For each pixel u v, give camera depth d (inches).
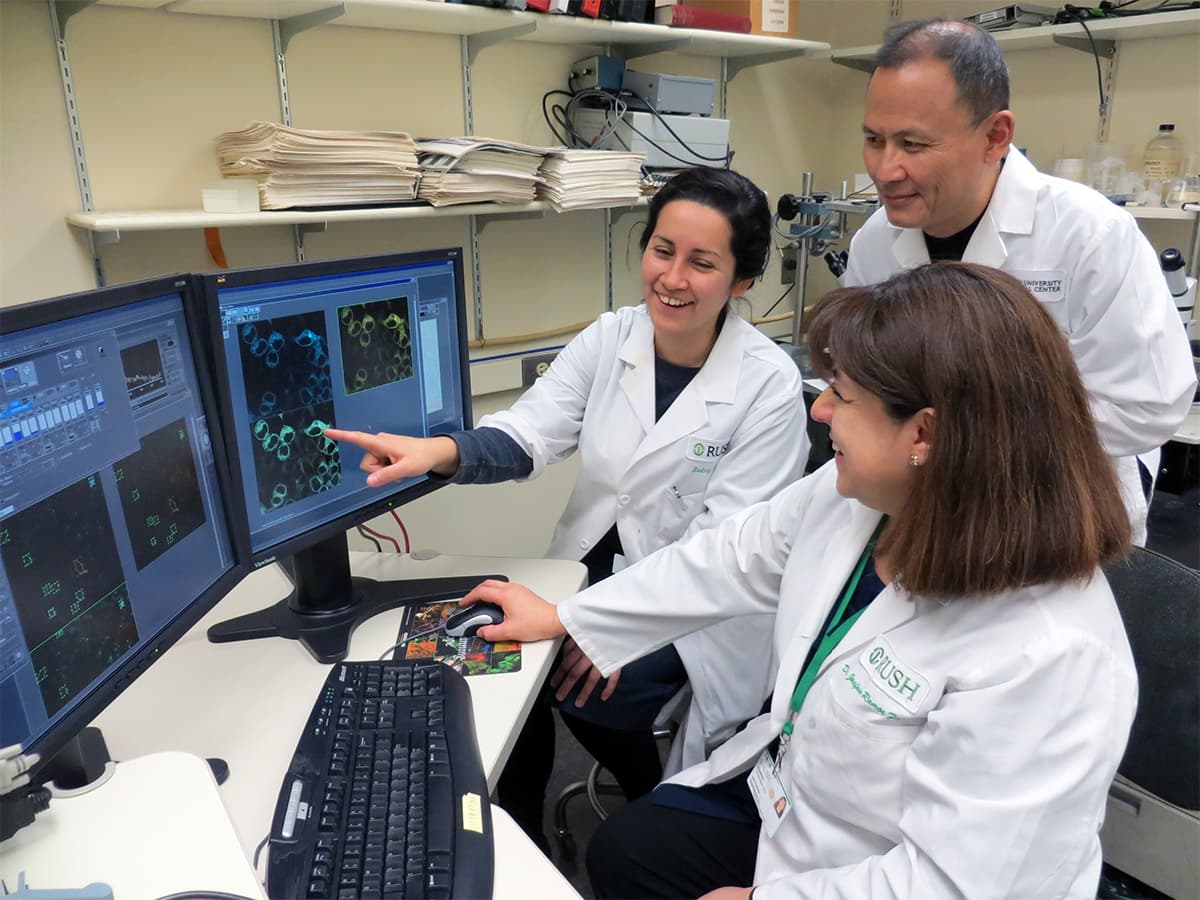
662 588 48.9
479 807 33.2
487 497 101.0
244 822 33.0
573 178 81.3
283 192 65.3
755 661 58.9
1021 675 29.9
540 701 58.3
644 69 101.0
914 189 56.0
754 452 60.3
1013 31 95.0
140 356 34.6
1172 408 58.0
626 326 64.8
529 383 98.0
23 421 28.5
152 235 69.8
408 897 28.9
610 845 46.7
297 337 43.5
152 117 67.7
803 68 121.0
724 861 44.9
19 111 61.2
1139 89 98.3
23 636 28.5
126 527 33.9
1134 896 53.5
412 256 49.0
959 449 29.9
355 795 33.4
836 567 39.8
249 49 71.9
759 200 56.8
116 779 30.5
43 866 26.6
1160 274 59.1
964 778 30.4
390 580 53.5
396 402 50.5
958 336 29.7
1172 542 79.6
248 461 42.1
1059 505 30.0
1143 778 44.9
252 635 46.8
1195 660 42.4
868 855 35.5
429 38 83.3
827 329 33.4
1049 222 59.2
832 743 35.6
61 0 61.1
